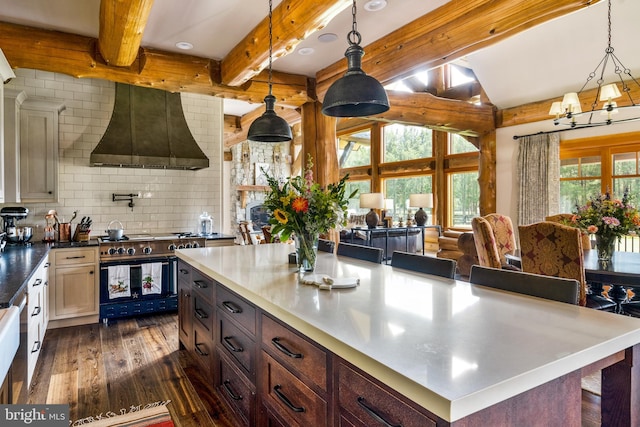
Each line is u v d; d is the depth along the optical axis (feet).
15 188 12.07
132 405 8.16
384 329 4.23
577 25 17.39
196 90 13.97
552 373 3.31
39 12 10.30
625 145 18.71
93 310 13.41
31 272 8.20
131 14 8.74
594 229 10.90
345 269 7.90
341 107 8.24
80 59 11.66
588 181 20.30
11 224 12.93
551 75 20.10
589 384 8.84
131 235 15.61
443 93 30.66
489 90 23.04
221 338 7.72
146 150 14.97
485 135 24.08
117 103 15.23
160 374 9.59
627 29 16.42
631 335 4.08
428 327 4.29
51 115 13.56
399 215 34.94
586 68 18.78
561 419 3.50
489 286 6.25
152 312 14.32
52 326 12.89
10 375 5.79
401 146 34.76
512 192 23.30
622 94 18.33
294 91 15.29
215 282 7.98
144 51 12.51
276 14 9.96
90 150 15.17
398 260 8.17
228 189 38.52
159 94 16.06
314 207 7.41
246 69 12.12
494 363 3.32
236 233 37.68
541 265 10.48
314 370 4.53
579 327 4.27
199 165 15.85
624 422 4.20
